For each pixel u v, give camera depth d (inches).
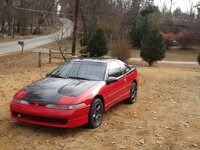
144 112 352.8
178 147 255.9
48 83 298.4
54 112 259.3
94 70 325.1
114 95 329.7
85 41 1672.0
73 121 263.1
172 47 2396.7
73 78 316.5
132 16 2728.8
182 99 426.9
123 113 345.1
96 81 308.5
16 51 1450.5
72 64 337.4
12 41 2260.1
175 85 540.7
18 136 265.4
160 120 324.5
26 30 3324.3
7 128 282.0
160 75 650.2
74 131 281.4
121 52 925.2
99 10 2201.0
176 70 802.8
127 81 364.2
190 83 569.0
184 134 285.6
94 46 971.9
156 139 271.1
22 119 273.4
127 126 300.7
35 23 3919.8
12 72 675.4
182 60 1643.7
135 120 320.8
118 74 347.3
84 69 327.6
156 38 961.5
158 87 514.0
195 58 1812.3
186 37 2375.7
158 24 2566.4
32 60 967.6
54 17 3088.1
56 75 326.0
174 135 282.2
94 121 288.7
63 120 263.1
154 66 980.6
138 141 265.0
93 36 981.8
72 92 276.5
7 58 1128.2
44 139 261.4
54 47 1818.4
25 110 266.2
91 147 249.4
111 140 264.8
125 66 376.2
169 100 418.0
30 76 576.4
